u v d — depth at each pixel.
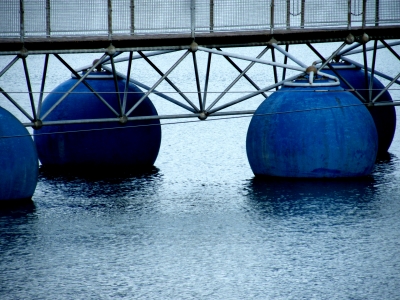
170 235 48.62
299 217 51.97
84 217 52.34
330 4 64.81
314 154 60.22
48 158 68.56
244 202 55.75
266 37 63.09
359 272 42.38
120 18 58.69
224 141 83.50
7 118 54.78
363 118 61.50
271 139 61.34
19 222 50.97
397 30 66.94
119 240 47.69
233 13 62.00
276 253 45.31
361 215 52.28
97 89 67.44
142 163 69.50
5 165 54.12
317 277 41.75
